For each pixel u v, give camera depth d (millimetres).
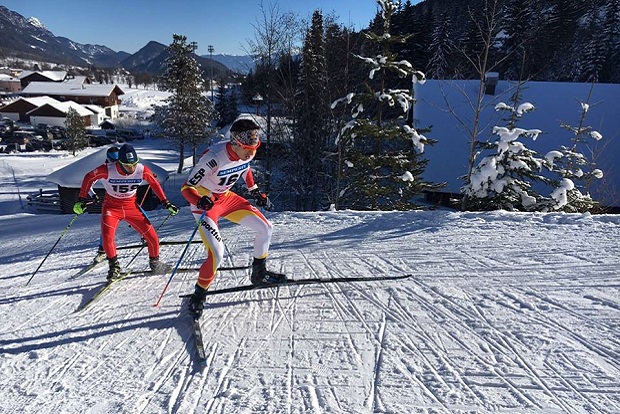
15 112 60500
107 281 4316
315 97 16109
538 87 17312
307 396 2422
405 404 2305
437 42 26656
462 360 2658
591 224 5117
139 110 85938
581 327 2916
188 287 4160
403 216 6266
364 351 2836
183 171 33062
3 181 28594
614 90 16953
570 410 2172
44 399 2520
